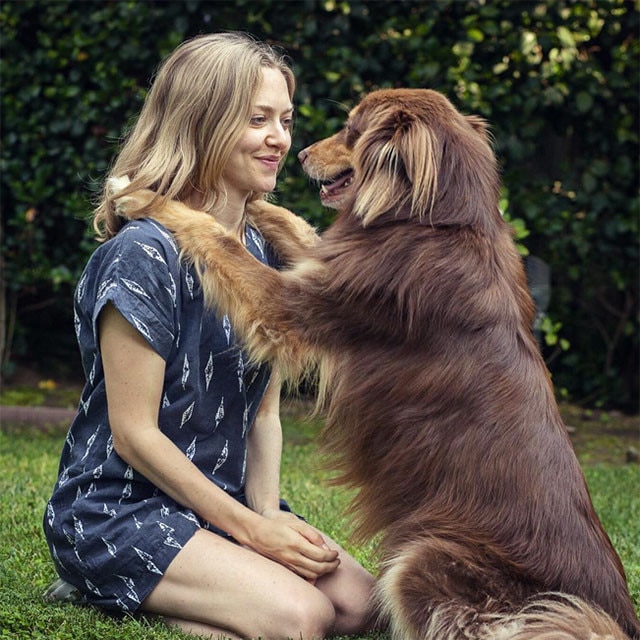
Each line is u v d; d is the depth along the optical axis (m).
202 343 2.90
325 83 6.50
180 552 2.76
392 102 3.36
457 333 2.90
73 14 6.69
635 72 6.47
